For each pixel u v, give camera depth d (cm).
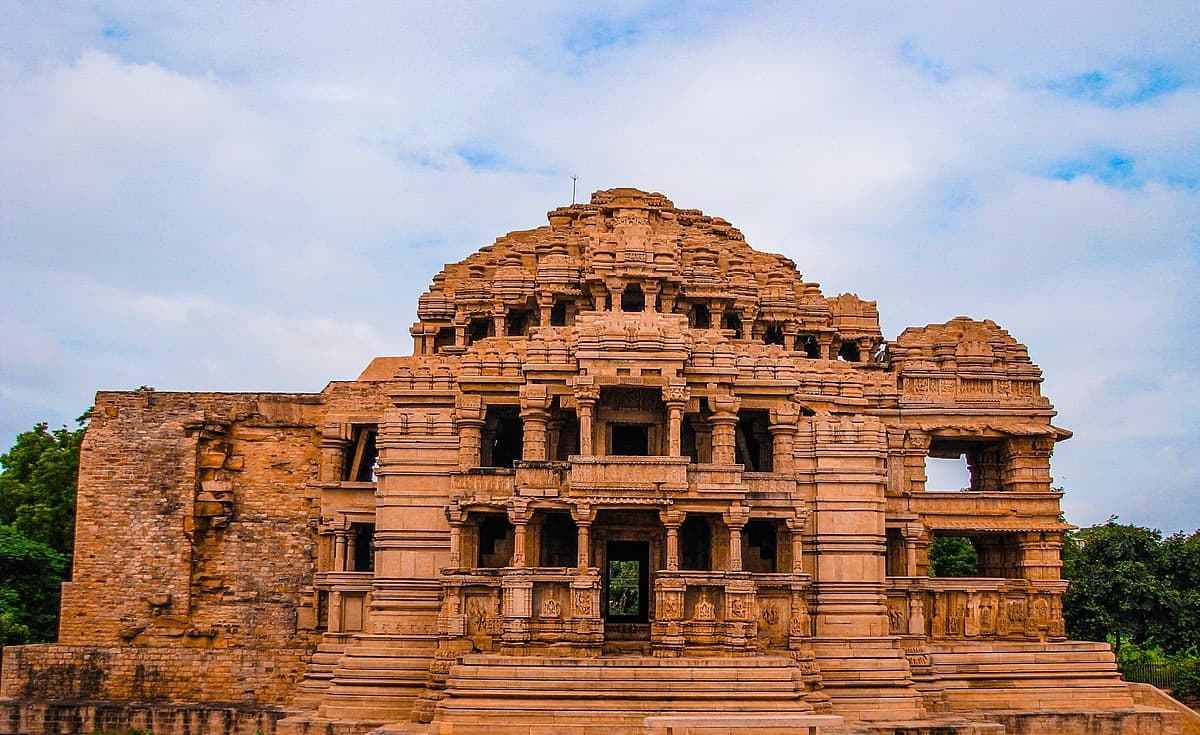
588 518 5384
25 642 7400
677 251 6669
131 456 6725
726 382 5853
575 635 5128
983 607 6203
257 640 6556
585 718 4703
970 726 5209
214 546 6675
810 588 5644
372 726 5338
